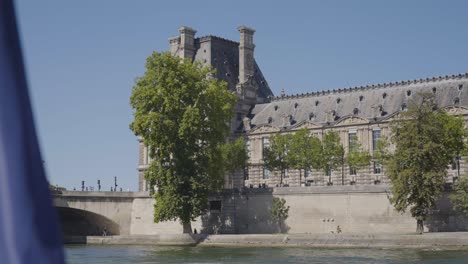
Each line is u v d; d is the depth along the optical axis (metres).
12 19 5.46
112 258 88.12
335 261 76.31
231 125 167.62
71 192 132.00
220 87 125.81
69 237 127.38
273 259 81.38
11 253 5.41
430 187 99.81
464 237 91.19
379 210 113.25
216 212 132.50
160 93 119.25
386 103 151.88
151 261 82.56
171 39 176.50
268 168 144.25
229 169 135.62
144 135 119.88
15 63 5.50
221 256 88.31
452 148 111.38
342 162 142.25
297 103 166.00
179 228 133.75
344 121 154.38
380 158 120.56
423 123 102.94
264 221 126.56
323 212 119.50
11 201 5.47
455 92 143.00
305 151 139.88
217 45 173.00
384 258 78.69
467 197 100.81
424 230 107.69
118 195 136.75
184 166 119.25
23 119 5.55
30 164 5.55
